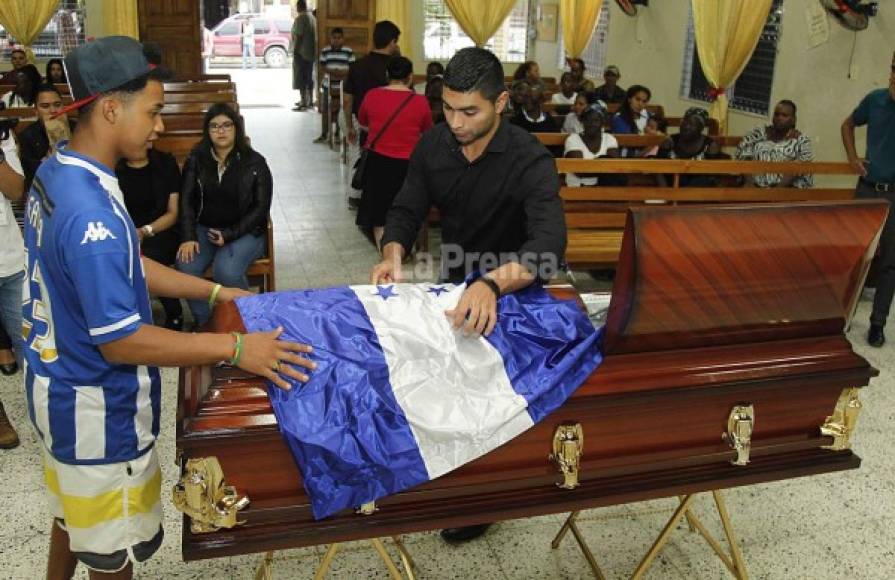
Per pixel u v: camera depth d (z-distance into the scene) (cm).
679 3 845
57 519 193
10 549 254
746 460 184
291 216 654
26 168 414
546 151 217
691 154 568
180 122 564
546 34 1194
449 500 168
